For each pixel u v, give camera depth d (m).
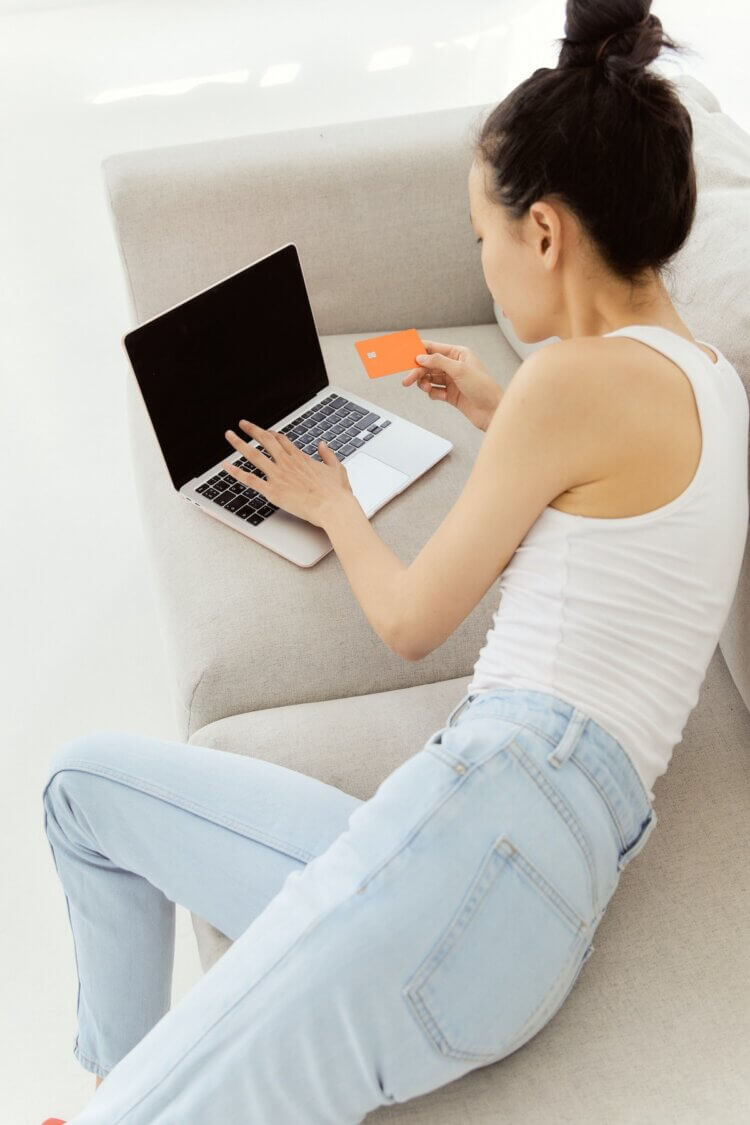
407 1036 0.87
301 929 0.90
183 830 1.10
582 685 0.94
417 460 1.58
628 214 0.92
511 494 0.95
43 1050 1.48
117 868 1.16
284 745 1.27
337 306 1.85
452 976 0.87
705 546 0.94
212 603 1.42
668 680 0.96
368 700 1.35
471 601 1.03
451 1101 0.96
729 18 3.88
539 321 1.04
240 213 1.74
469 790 0.90
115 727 1.86
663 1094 0.93
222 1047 0.90
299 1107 0.92
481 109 1.86
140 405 1.75
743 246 1.33
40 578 2.11
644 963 1.03
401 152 1.75
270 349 1.58
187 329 1.46
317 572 1.45
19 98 3.67
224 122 3.47
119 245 1.75
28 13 4.18
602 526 0.93
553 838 0.90
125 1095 0.92
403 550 1.47
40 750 1.83
